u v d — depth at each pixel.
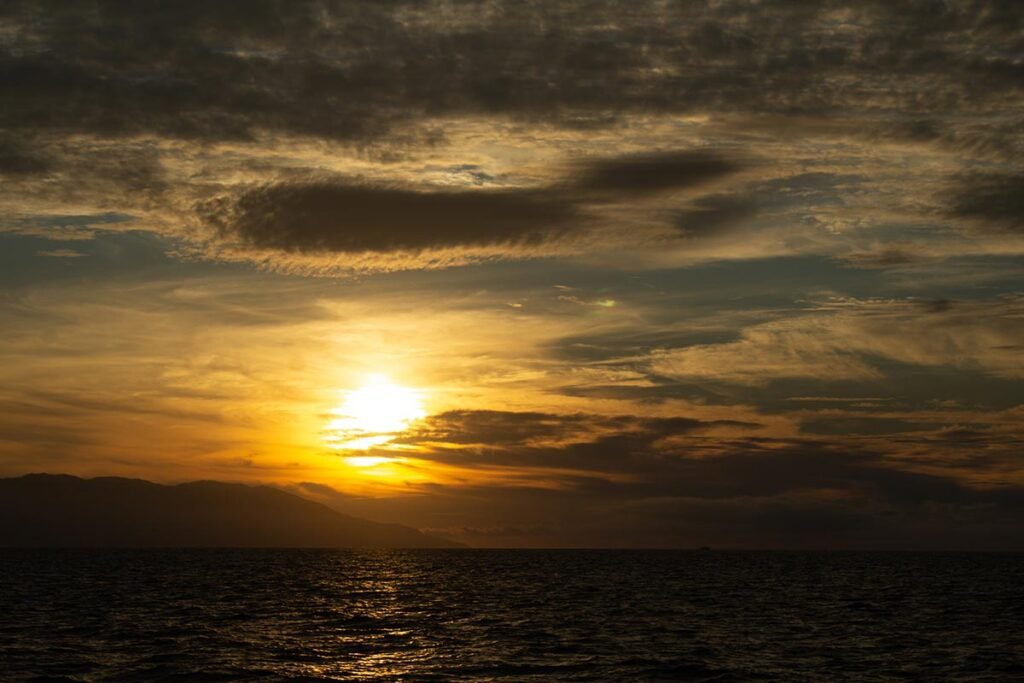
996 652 52.97
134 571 166.00
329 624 68.38
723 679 43.56
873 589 116.75
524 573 173.00
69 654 50.25
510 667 46.94
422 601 93.56
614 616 75.75
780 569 197.12
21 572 154.38
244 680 43.03
